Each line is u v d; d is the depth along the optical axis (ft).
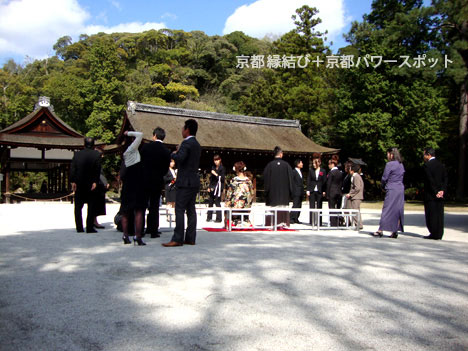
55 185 93.35
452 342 8.41
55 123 84.89
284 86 135.74
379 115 103.81
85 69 181.68
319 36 153.79
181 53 208.23
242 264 16.12
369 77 105.50
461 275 14.84
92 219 26.12
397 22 100.37
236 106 168.66
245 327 9.07
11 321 9.23
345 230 32.60
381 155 107.34
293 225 37.11
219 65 215.31
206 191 83.05
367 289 12.64
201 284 12.78
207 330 8.85
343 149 120.26
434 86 114.32
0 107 141.08
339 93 114.83
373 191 122.62
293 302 11.07
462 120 102.68
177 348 7.85
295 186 38.17
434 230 26.68
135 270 14.62
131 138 21.22
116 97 128.57
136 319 9.47
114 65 123.34
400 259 18.03
